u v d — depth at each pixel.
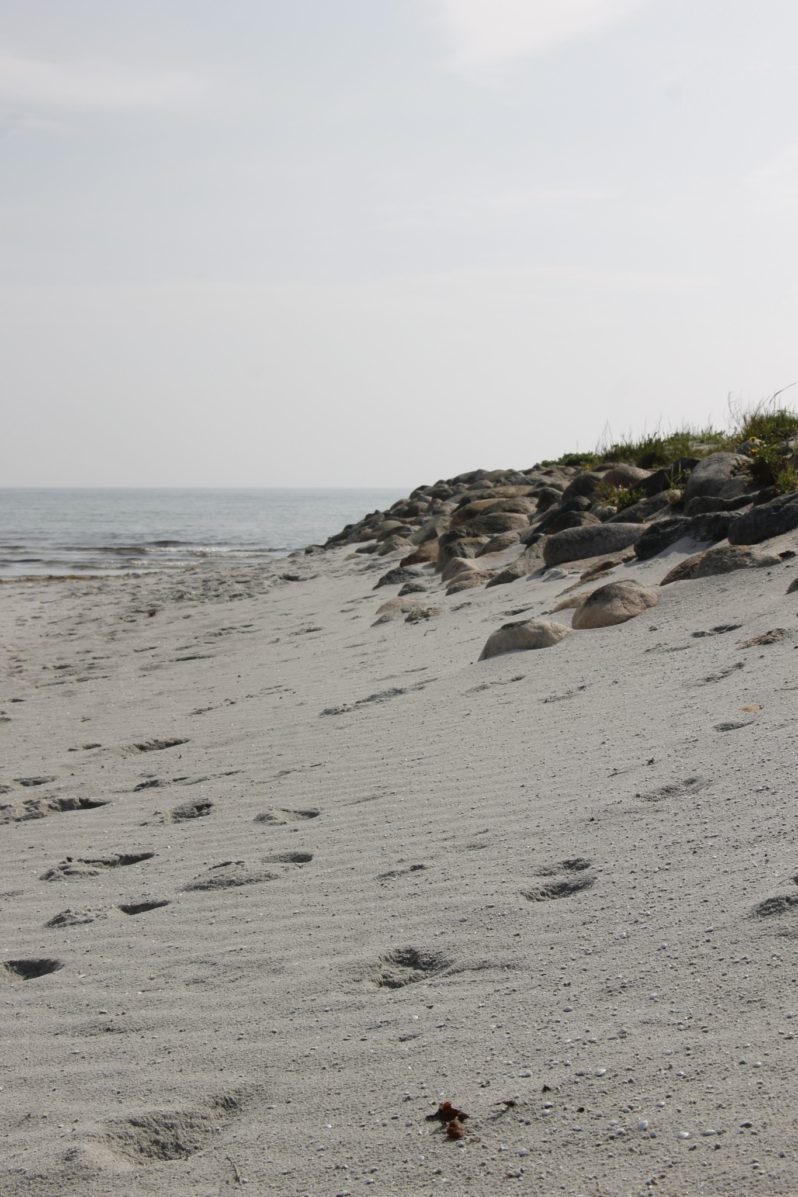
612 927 2.95
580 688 6.14
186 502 158.12
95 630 15.21
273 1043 2.70
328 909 3.59
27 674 11.52
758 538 8.56
